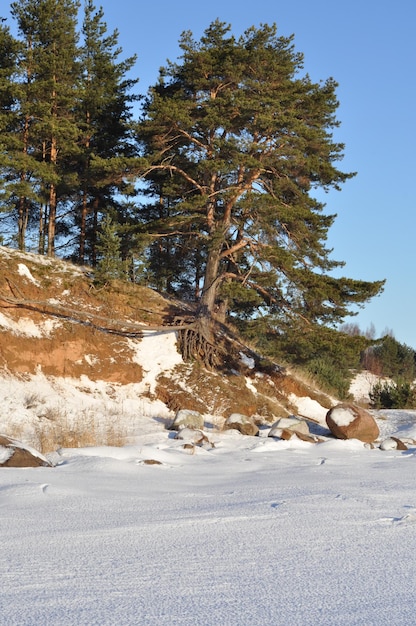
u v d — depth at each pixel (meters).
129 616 4.04
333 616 4.06
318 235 28.36
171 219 28.27
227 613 4.11
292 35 31.16
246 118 28.06
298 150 27.31
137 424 23.00
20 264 28.25
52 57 33.34
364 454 16.64
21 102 31.78
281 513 7.87
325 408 30.31
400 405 34.09
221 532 6.81
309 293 26.78
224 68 28.73
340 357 27.23
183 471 12.70
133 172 27.95
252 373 29.91
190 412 22.12
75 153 33.66
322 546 6.14
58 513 7.88
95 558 5.66
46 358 26.09
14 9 34.84
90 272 30.84
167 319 30.02
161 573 5.14
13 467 11.65
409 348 54.78
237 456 15.58
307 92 30.39
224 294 26.06
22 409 22.09
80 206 38.66
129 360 27.50
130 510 8.16
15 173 33.44
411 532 6.76
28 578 4.99
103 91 36.88
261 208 26.33
